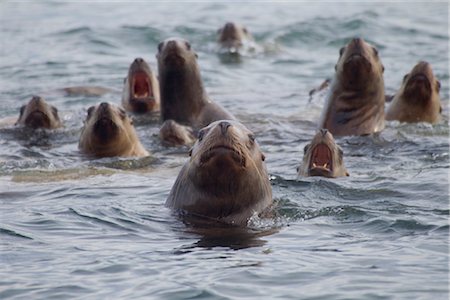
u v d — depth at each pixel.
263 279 40.56
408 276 40.94
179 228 49.53
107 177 63.69
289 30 131.62
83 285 40.09
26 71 109.00
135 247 45.84
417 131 80.44
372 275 41.06
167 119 84.88
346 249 45.28
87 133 73.25
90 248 45.62
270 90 102.94
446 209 52.81
